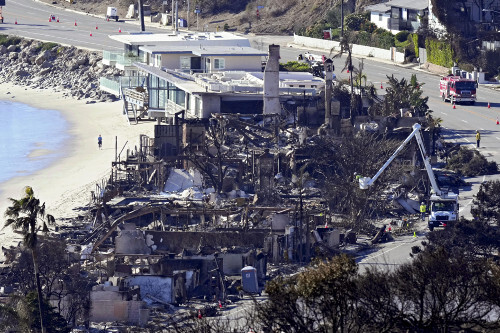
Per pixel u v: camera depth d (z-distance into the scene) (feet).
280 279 595.06
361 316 574.15
